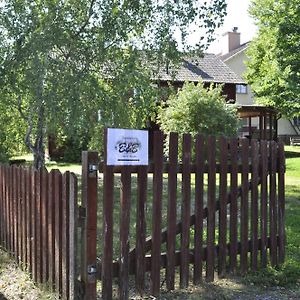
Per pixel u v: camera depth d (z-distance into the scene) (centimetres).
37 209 488
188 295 433
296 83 2009
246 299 431
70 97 864
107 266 400
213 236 466
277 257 529
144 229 418
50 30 844
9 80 855
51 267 452
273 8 2112
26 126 1058
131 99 939
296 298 438
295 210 904
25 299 436
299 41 2011
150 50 953
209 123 1694
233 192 482
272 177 520
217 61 2984
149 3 929
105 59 913
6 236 605
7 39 859
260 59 2555
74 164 2078
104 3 906
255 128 2762
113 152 395
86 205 391
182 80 2383
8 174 591
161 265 432
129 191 408
